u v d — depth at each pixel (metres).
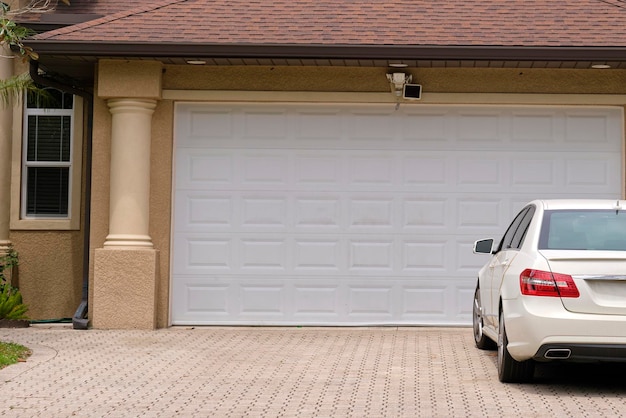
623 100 13.80
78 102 15.78
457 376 9.73
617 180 13.96
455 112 14.05
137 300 13.74
